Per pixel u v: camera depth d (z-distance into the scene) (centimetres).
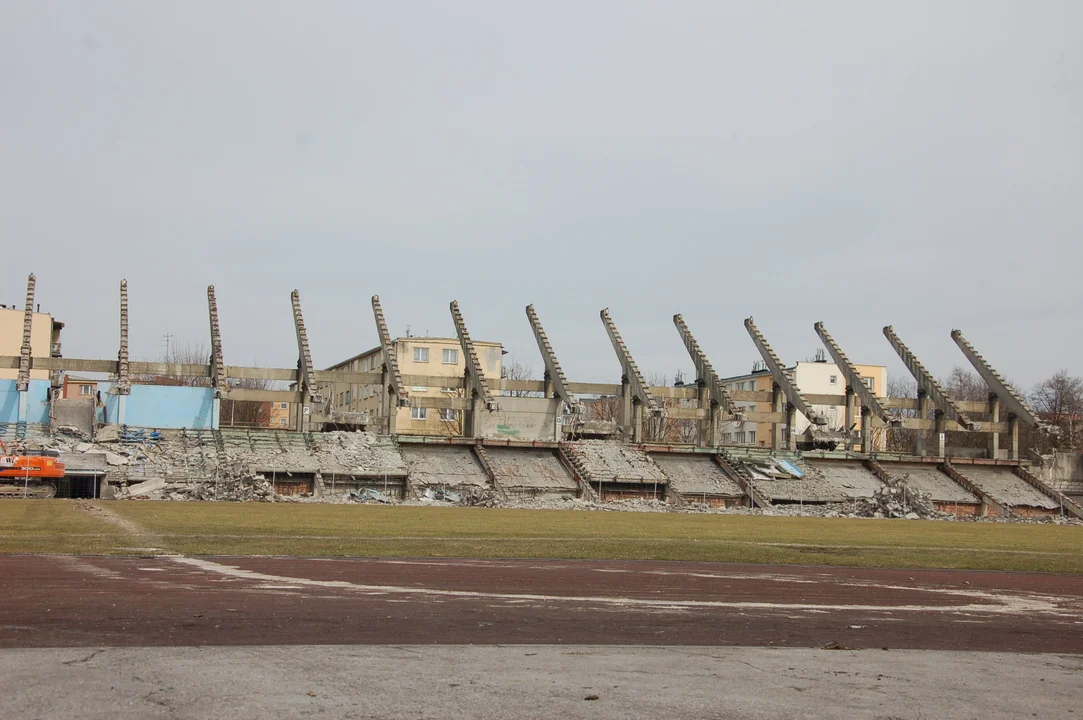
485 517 4991
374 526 3912
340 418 8081
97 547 2673
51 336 9994
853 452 9050
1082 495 9438
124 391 7206
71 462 6550
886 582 2523
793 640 1565
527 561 2758
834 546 3669
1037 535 5103
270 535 3281
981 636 1684
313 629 1480
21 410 7219
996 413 9669
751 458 8575
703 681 1217
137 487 6359
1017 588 2488
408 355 12300
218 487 6481
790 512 7356
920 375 9469
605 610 1812
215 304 7925
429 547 3031
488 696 1099
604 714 1043
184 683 1105
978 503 8525
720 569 2722
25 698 1021
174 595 1789
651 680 1210
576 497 7688
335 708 1027
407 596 1894
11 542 2720
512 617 1683
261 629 1465
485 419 8394
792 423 9025
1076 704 1175
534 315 8969
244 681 1123
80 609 1595
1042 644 1625
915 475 8906
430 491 7212
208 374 7781
